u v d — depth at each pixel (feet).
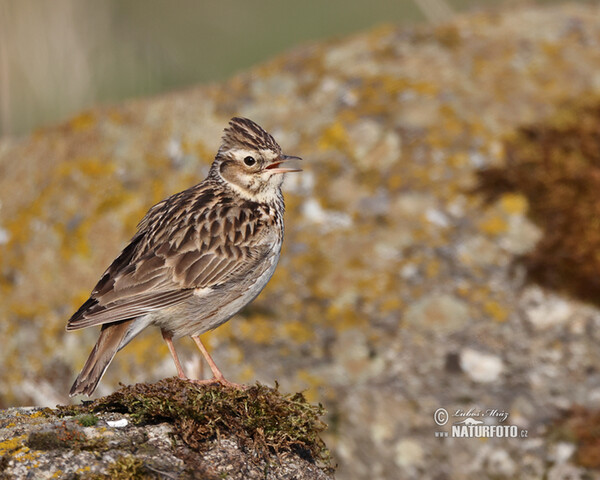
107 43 59.67
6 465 24.36
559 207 46.34
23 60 56.95
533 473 39.42
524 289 44.62
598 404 40.45
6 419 26.84
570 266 44.78
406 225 46.73
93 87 57.72
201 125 51.34
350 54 53.93
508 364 42.19
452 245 46.03
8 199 51.60
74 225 49.34
